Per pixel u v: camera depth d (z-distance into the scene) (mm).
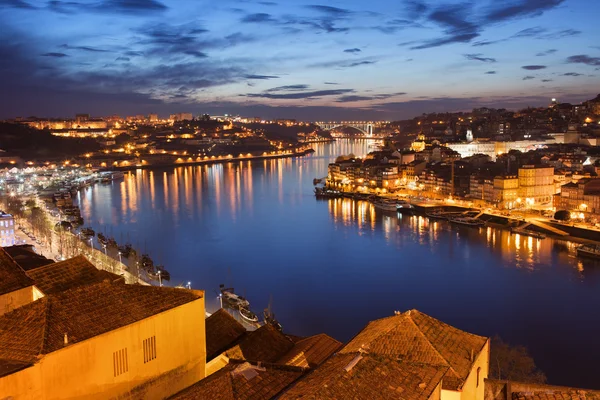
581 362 97625
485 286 142125
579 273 152250
